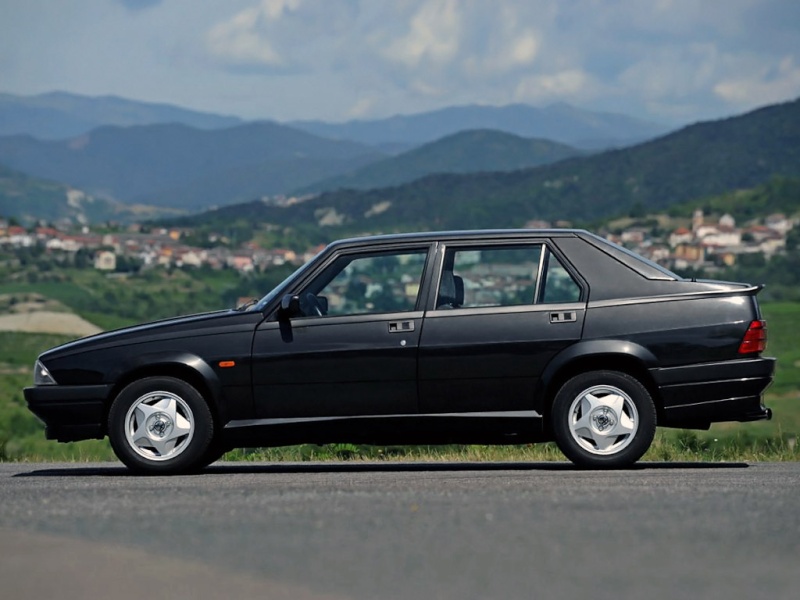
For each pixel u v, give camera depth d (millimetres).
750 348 13258
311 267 13789
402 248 13711
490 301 13453
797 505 9641
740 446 20000
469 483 11500
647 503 9773
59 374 13898
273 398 13500
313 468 14633
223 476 13219
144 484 12180
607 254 13539
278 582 6949
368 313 13516
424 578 6980
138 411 13703
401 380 13328
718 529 8516
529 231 13688
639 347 13219
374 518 9172
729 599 6387
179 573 7246
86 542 8344
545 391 13242
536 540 8141
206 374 13562
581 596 6473
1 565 7539
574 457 13266
